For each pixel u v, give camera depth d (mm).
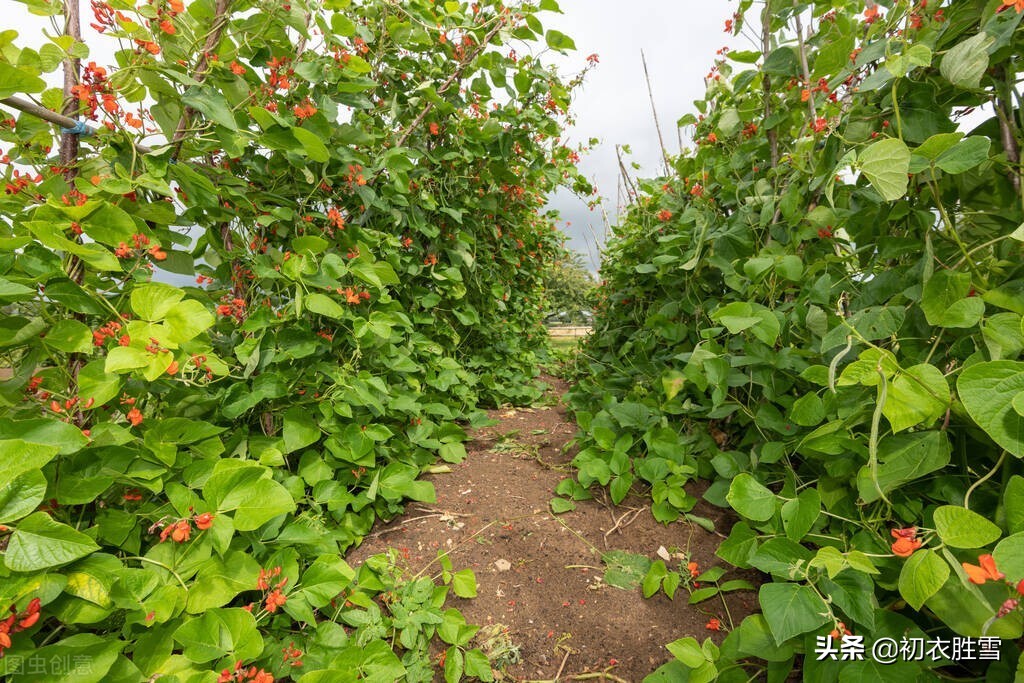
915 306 1483
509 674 1500
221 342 1908
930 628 1304
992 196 1405
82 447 1049
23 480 890
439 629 1548
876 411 1079
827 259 1854
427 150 3100
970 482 1282
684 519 2186
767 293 2184
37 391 1262
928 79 1526
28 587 905
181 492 1263
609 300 4621
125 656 1109
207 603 1175
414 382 2643
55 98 1430
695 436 2480
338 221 2109
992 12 1289
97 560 1084
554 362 6711
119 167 1300
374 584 1635
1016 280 1220
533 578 1851
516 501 2344
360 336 2033
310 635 1437
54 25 1310
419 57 2902
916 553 959
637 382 3264
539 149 3691
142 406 1467
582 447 2846
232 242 1957
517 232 4684
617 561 1924
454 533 2076
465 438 2850
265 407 1949
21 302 1202
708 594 1694
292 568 1407
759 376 2035
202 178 1461
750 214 2412
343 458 1912
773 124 2346
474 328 3988
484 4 2770
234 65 1662
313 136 1571
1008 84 1306
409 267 2848
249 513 1212
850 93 1884
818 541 1547
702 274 2830
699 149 3264
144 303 1206
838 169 1247
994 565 807
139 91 1421
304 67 1797
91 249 1160
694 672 1322
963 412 1158
